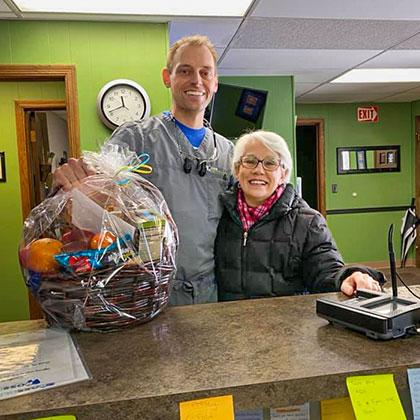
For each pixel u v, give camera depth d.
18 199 4.02
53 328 0.92
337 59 3.65
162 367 0.72
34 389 0.65
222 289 1.55
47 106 4.01
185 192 1.57
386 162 6.19
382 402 0.68
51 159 4.93
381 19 2.71
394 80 4.58
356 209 6.16
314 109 5.99
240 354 0.76
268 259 1.49
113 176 1.00
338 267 1.36
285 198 1.52
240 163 1.56
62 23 2.62
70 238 0.88
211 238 1.56
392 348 0.77
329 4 2.45
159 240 0.92
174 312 1.01
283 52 3.38
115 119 2.66
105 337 0.86
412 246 6.16
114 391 0.64
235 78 4.16
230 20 2.67
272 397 0.66
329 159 6.07
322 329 0.87
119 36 2.68
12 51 2.60
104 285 0.85
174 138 1.62
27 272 0.89
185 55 1.58
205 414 0.63
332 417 0.77
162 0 2.36
